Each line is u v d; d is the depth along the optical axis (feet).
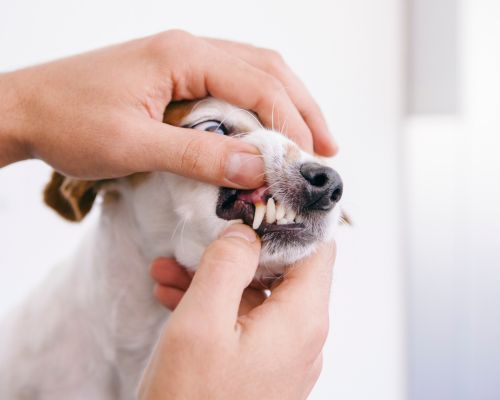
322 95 6.56
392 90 6.86
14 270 5.77
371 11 6.66
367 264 6.83
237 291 2.15
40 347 3.78
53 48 5.68
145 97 2.55
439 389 6.70
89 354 3.74
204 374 2.02
